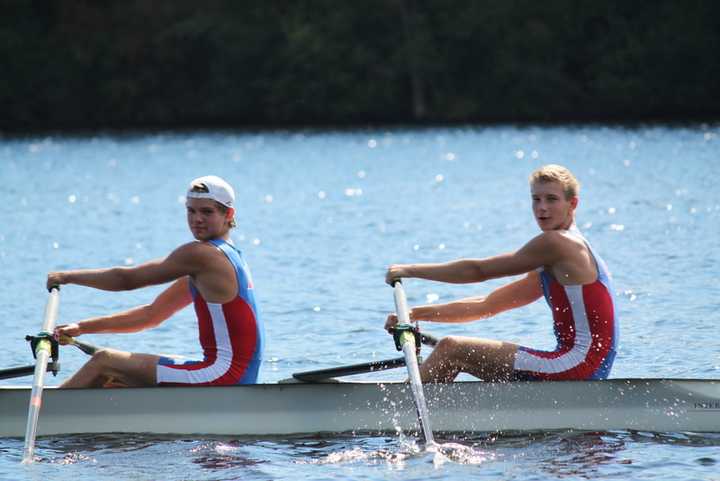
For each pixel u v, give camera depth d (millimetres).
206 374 28000
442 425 27844
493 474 24422
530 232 71625
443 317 29391
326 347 39062
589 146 161875
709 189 95312
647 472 24438
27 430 26141
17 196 108812
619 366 35188
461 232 72875
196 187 27703
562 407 27781
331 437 27688
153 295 50281
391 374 34906
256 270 57469
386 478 24250
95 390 27812
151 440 27359
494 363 28000
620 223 73875
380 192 106250
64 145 199250
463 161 144375
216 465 25344
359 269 57375
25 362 37219
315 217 85125
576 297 27531
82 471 24984
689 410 27812
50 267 60562
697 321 41688
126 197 107000
